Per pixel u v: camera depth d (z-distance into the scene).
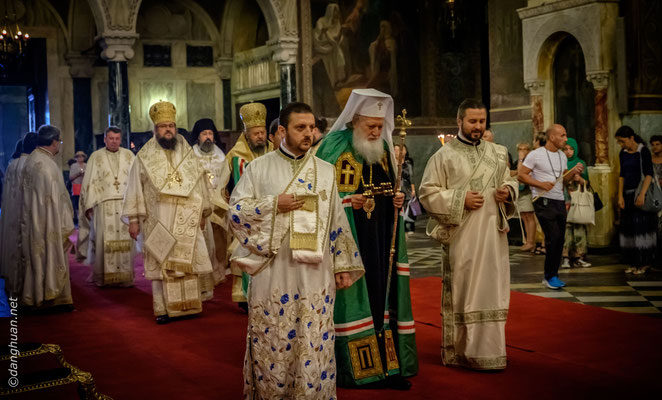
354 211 4.46
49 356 5.51
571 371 4.80
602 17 11.08
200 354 5.49
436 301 7.44
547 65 12.39
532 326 6.17
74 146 19.38
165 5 19.69
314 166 3.94
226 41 20.12
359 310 4.44
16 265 7.27
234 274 7.11
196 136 9.19
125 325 6.66
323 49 16.91
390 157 4.62
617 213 11.16
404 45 18.06
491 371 4.77
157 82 19.66
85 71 19.27
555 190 8.09
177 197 6.84
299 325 3.73
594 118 11.77
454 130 18.64
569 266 9.59
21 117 30.30
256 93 19.25
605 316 6.54
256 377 3.82
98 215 8.97
